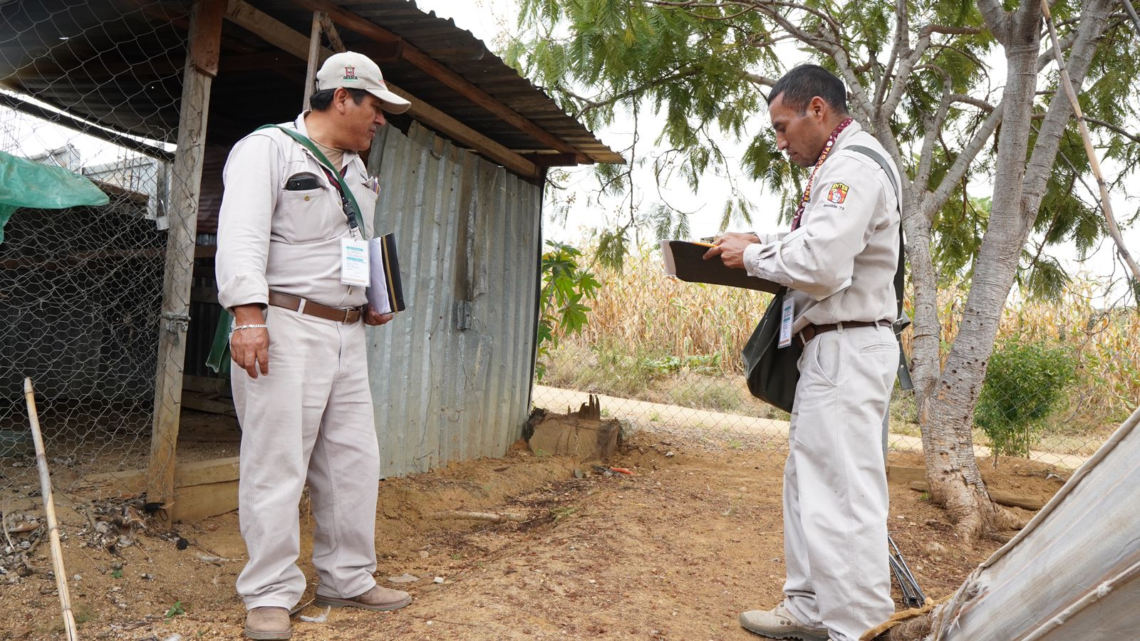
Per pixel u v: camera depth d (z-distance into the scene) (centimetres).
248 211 242
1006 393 558
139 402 533
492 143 572
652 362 1079
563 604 289
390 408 473
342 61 263
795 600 271
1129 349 940
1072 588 91
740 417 871
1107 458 93
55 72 477
